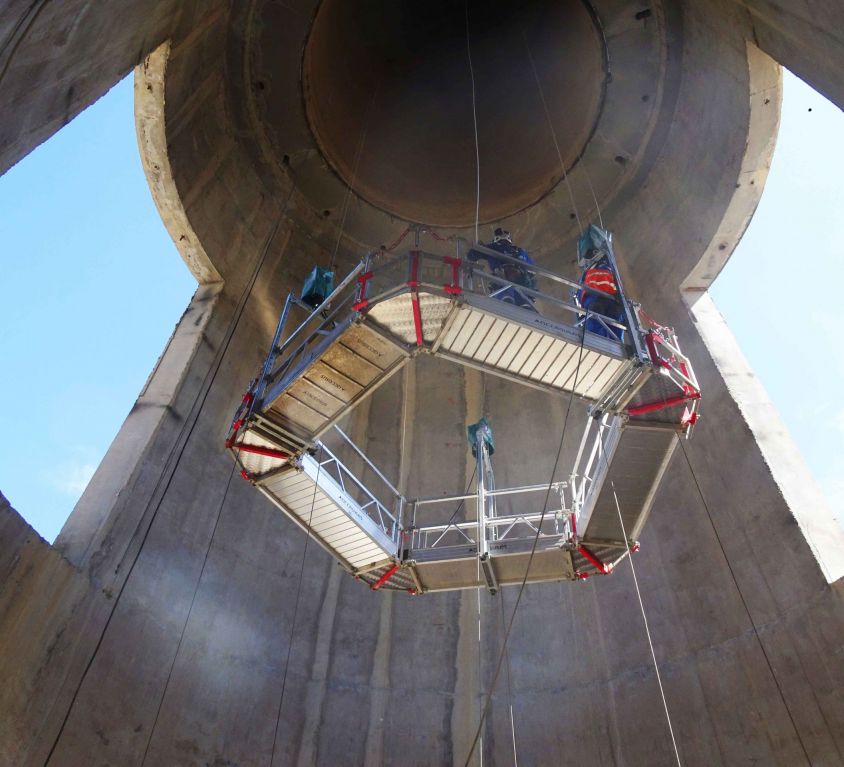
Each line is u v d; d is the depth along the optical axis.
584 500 9.85
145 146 13.55
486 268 10.61
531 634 13.95
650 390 8.57
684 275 15.32
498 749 12.65
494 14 20.62
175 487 12.23
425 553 10.34
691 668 11.45
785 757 9.62
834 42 9.64
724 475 12.46
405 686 13.45
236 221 16.47
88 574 10.06
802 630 10.11
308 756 12.11
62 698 8.99
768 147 14.05
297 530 14.59
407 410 18.02
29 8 6.86
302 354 8.98
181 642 11.19
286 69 16.84
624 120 17.80
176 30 12.30
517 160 20.16
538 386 8.98
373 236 19.94
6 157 8.07
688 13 15.26
